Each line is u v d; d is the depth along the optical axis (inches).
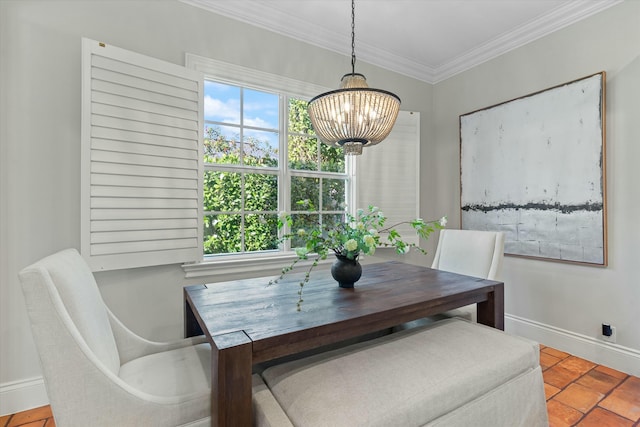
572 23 93.0
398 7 93.5
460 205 127.3
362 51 116.7
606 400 70.7
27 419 65.1
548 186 98.0
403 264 94.3
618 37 83.5
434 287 66.4
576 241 91.5
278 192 105.3
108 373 37.6
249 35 95.5
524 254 104.5
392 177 125.2
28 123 67.6
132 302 78.2
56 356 35.2
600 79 86.0
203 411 41.8
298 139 109.9
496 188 113.3
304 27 102.6
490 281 71.8
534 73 102.9
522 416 52.7
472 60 121.8
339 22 101.7
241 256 97.0
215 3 88.8
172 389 44.0
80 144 72.5
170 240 79.4
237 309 52.4
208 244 93.2
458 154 128.6
